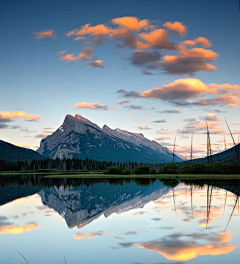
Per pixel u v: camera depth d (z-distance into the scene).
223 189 53.75
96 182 89.00
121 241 19.00
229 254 16.06
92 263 15.30
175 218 26.00
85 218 27.86
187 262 15.01
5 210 33.59
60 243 19.19
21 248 18.41
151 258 15.66
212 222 24.02
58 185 78.25
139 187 65.19
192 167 115.88
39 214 30.64
